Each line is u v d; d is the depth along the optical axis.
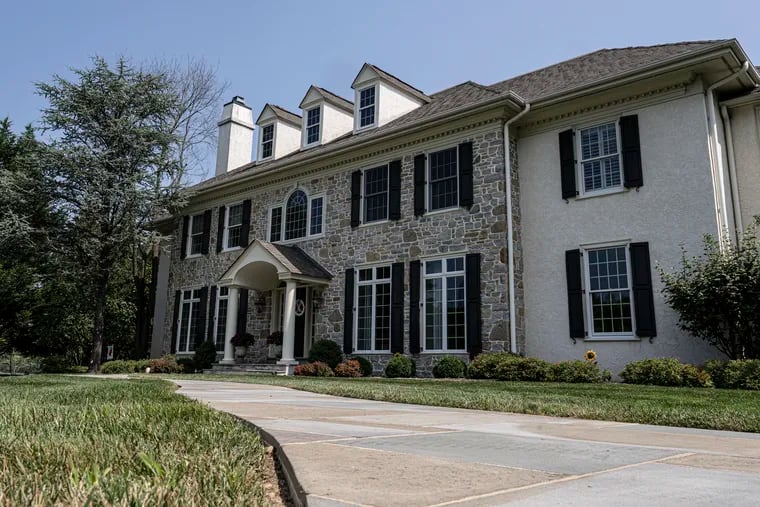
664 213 11.79
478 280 13.51
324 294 17.00
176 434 3.07
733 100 12.30
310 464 2.25
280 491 2.16
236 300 18.17
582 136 13.30
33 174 19.11
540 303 13.22
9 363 31.98
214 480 1.96
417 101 18.81
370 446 2.80
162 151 20.78
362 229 16.36
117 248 20.14
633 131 12.38
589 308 12.49
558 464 2.38
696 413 5.00
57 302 22.55
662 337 11.44
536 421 4.51
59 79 19.61
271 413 4.75
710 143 11.55
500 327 12.98
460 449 2.76
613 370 11.92
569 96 13.02
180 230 22.75
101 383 9.55
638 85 12.35
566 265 12.88
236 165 24.84
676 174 11.74
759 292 9.80
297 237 18.23
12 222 18.08
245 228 19.88
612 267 12.38
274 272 18.28
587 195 12.88
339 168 17.41
